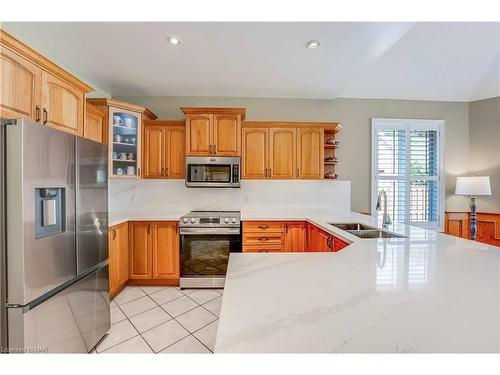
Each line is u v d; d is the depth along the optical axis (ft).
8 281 3.88
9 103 4.44
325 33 6.61
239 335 2.00
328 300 2.60
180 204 11.08
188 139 9.94
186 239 9.39
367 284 3.02
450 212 12.25
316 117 11.66
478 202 12.36
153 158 10.28
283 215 9.84
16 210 3.86
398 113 12.12
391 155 12.17
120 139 9.66
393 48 9.71
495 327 2.12
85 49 7.38
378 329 2.09
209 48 7.34
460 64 10.53
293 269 3.57
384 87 11.59
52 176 4.44
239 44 7.13
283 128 10.48
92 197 5.67
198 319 7.20
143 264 9.45
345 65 8.40
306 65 8.39
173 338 6.32
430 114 12.28
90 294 5.69
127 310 7.69
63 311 4.81
